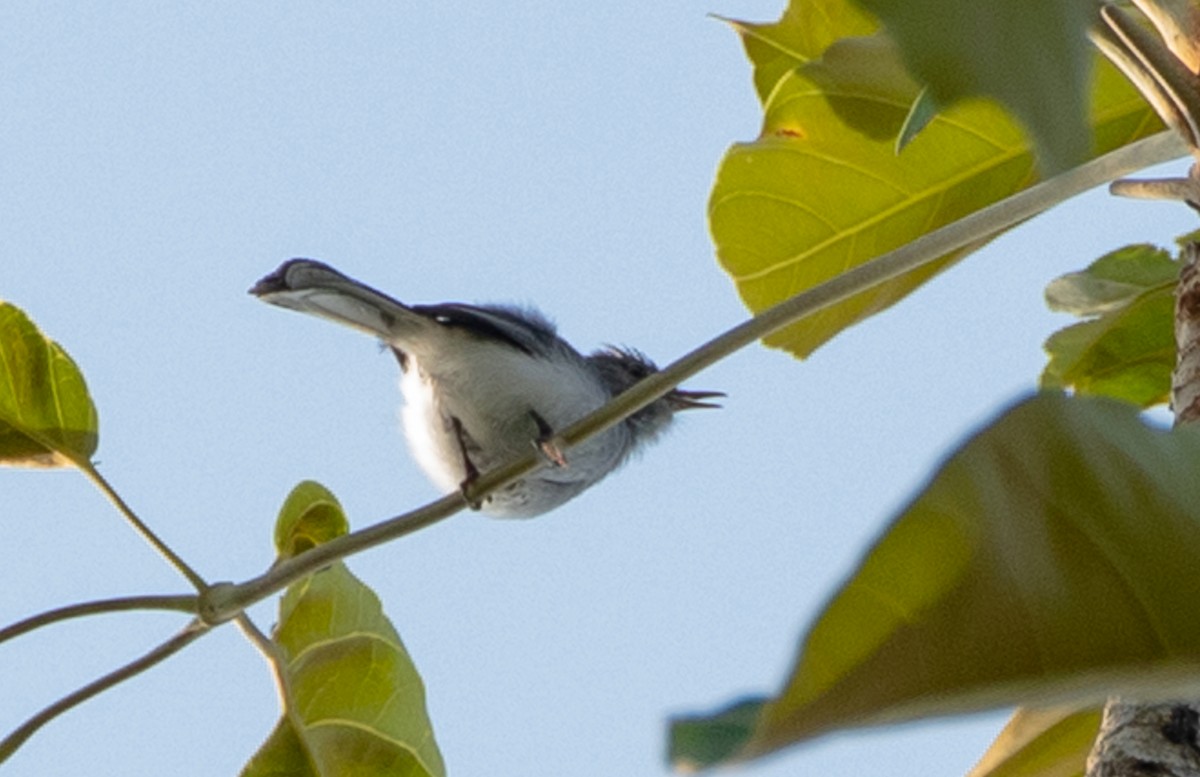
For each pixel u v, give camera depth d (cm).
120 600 616
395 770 773
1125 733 425
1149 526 261
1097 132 748
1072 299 820
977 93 195
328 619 772
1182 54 506
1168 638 250
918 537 243
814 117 873
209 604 617
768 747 185
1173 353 816
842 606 225
